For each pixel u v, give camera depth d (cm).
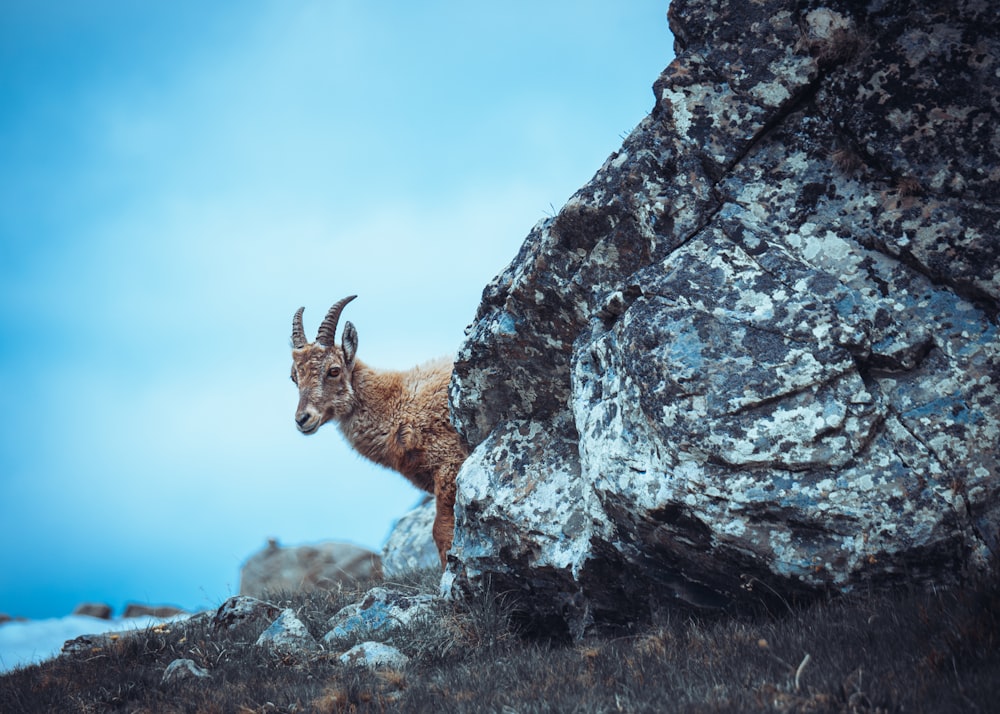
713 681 1766
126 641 3022
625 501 2125
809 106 2248
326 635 2934
